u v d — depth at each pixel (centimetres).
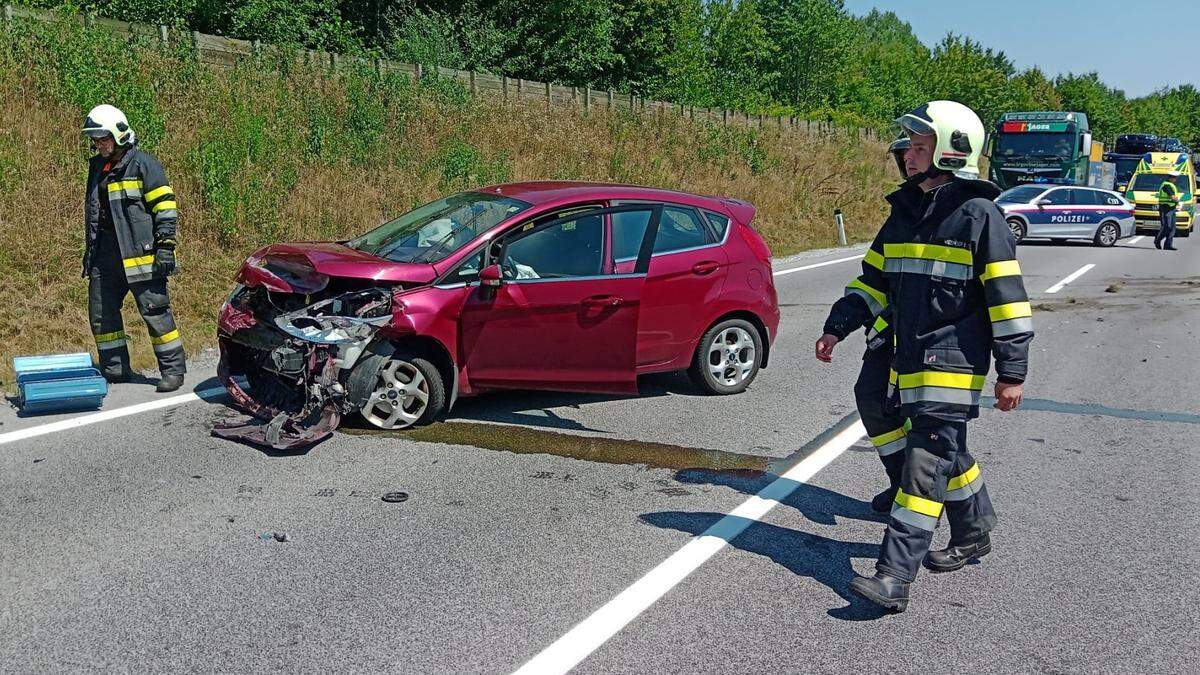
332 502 464
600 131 2275
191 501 460
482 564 397
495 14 3114
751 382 747
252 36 2230
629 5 3553
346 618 346
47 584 369
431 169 1602
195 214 1088
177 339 665
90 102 1184
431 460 533
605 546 420
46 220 955
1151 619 360
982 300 352
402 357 573
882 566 352
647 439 589
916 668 321
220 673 307
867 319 399
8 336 789
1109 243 2295
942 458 353
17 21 1277
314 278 561
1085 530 452
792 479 520
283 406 599
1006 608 368
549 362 611
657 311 659
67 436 557
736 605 366
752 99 4794
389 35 2686
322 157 1423
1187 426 648
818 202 2472
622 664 319
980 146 352
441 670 312
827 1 5438
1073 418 664
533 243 611
